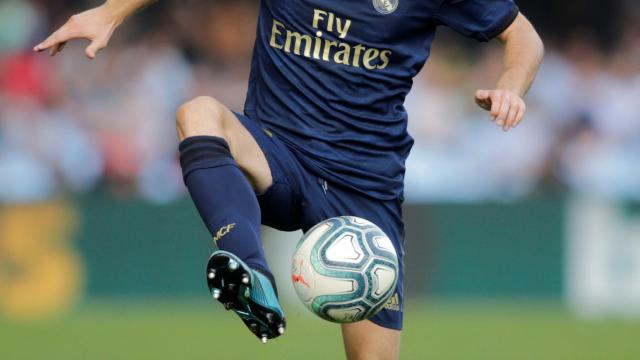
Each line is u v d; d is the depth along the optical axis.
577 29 58.91
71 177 48.75
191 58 53.44
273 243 43.38
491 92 15.80
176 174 49.22
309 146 17.05
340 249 15.16
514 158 51.19
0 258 43.16
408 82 17.50
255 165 16.58
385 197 17.67
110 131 49.31
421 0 16.97
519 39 17.55
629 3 59.31
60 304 43.78
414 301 46.03
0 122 48.53
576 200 46.31
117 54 51.78
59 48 16.52
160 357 33.22
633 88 54.69
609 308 45.97
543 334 39.06
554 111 53.22
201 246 44.88
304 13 16.91
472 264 46.12
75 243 44.16
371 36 16.91
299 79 17.03
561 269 46.28
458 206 46.00
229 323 40.38
